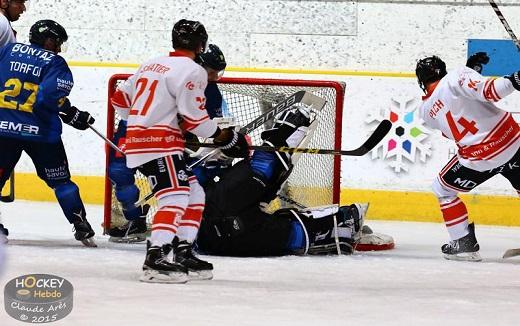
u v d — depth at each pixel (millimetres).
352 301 8773
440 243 14680
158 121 9727
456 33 18078
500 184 17438
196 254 12227
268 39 18547
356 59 18297
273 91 13953
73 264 10844
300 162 13703
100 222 15867
